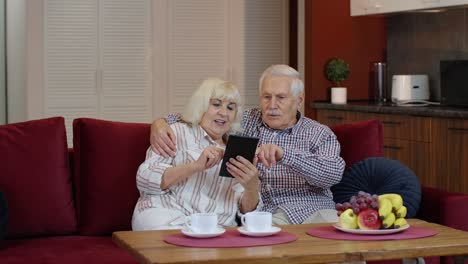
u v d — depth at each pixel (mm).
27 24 6246
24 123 3461
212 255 2357
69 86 6398
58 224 3402
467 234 2699
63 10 6348
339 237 2639
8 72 6461
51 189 3389
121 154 3490
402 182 3467
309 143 3514
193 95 3338
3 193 3209
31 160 3377
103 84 6477
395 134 5473
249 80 6816
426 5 5512
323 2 6434
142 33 6547
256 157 3199
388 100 6492
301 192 3490
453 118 4953
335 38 6477
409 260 2816
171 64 6641
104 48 6465
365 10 6148
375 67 6355
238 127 3404
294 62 6859
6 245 3227
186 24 6656
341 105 5984
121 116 6535
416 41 6277
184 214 3236
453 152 4977
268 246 2498
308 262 2379
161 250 2434
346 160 3678
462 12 5785
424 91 5918
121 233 2727
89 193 3459
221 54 6754
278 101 3500
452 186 4996
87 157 3486
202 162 3105
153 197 3258
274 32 6852
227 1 6742
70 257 3008
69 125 6410
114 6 6469
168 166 3203
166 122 3410
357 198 2736
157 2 6570
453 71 5426
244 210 3287
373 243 2539
